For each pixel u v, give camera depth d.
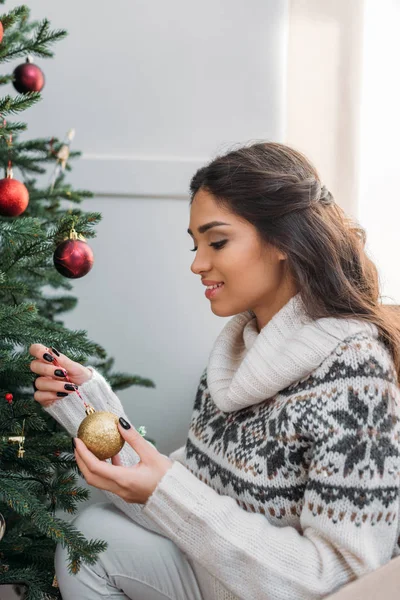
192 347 2.13
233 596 1.03
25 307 1.19
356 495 0.88
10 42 1.39
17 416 1.22
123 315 2.12
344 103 1.87
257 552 0.90
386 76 1.88
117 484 0.94
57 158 1.66
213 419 1.11
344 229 1.09
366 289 1.08
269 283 1.04
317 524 0.89
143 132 2.07
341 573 0.88
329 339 0.95
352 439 0.89
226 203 1.02
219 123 2.06
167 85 2.05
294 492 0.96
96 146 2.08
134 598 1.12
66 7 2.04
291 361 0.95
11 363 1.21
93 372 1.16
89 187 2.07
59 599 1.22
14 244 1.20
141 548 1.08
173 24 2.04
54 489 1.18
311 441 0.93
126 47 2.05
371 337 0.97
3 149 1.55
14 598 1.18
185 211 2.09
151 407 2.14
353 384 0.92
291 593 0.89
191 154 2.07
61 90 2.07
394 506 0.89
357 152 1.87
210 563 0.93
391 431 0.90
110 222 2.10
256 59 2.03
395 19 1.86
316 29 1.87
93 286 2.12
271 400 1.00
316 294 1.01
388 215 1.91
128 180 2.06
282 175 1.02
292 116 1.91
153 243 2.10
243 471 0.98
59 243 1.22
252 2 2.02
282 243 1.01
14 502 1.07
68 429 1.15
